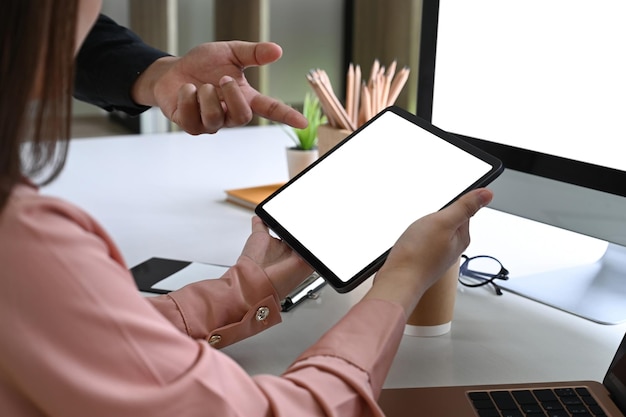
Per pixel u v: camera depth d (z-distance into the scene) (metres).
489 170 0.90
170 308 0.90
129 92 1.14
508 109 1.22
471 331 1.04
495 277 1.19
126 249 1.30
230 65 1.05
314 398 0.63
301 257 0.93
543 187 1.19
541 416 0.80
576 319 1.08
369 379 0.66
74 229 0.53
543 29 1.16
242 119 0.94
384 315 0.70
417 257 0.75
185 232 1.39
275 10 3.08
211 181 1.71
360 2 3.14
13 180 0.50
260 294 0.93
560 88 1.15
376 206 0.93
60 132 0.53
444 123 1.33
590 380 0.88
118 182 1.70
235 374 0.60
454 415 0.80
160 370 0.54
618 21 1.06
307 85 3.20
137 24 2.83
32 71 0.50
